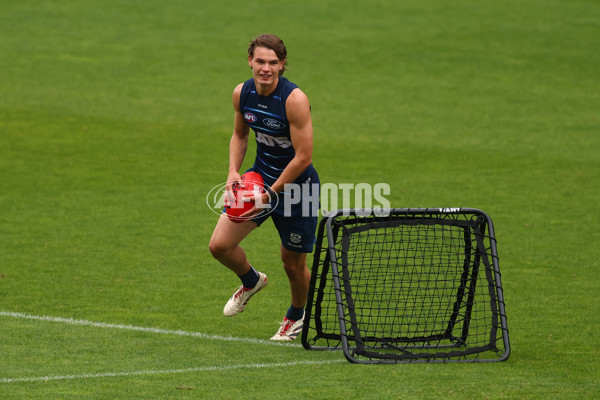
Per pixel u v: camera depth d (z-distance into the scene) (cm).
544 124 5662
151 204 3912
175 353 2078
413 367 1958
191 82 6675
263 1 9450
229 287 2792
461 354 2056
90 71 6894
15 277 2848
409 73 7081
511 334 2292
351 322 2034
